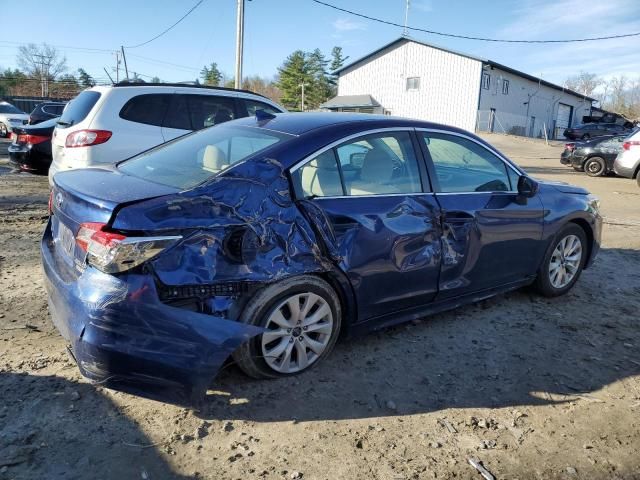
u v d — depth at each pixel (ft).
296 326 10.43
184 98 23.43
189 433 8.93
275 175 10.00
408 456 8.70
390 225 11.31
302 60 262.26
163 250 8.58
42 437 8.56
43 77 244.63
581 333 13.73
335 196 10.78
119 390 8.81
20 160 30.71
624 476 8.55
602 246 23.12
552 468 8.64
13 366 10.56
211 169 10.29
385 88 144.56
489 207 13.32
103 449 8.41
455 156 13.20
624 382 11.42
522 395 10.70
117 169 11.41
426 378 11.10
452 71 132.57
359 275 10.94
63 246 9.89
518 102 149.48
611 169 53.52
